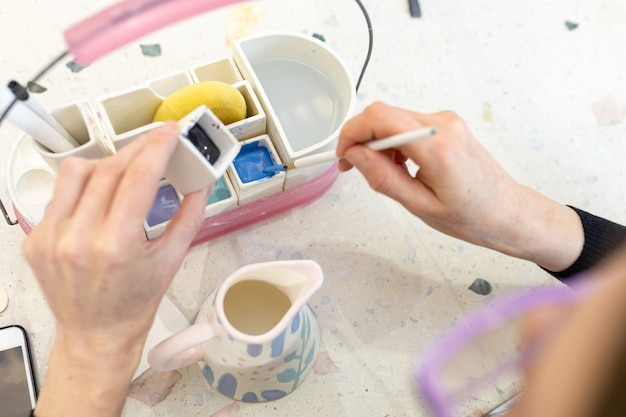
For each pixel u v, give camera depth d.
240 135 0.53
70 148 0.45
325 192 0.61
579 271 0.51
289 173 0.52
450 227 0.48
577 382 0.18
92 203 0.34
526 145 0.66
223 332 0.40
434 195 0.45
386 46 0.68
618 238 0.50
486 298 0.58
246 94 0.52
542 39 0.72
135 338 0.38
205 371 0.50
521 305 0.35
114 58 0.63
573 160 0.66
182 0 0.39
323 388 0.53
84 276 0.33
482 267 0.59
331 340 0.55
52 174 0.53
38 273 0.34
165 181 0.53
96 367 0.37
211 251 0.57
